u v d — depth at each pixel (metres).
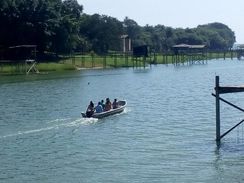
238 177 35.78
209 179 35.50
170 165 39.12
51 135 51.75
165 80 124.88
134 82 119.12
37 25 167.38
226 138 48.09
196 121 58.47
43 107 73.50
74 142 48.25
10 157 42.88
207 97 83.75
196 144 45.88
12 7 165.62
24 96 89.12
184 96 86.25
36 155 43.44
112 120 60.25
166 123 57.59
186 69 176.38
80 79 128.88
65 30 175.00
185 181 35.19
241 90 43.94
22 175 37.50
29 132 53.44
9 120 61.59
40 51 172.50
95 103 78.12
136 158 41.53
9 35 166.75
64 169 38.91
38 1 169.62
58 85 111.19
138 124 57.28
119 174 37.19
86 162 40.75
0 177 37.09
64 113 66.62
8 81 122.94
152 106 73.19
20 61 152.12
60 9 183.75
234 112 64.12
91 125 56.94
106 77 136.25
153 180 35.56
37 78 132.25
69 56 181.50
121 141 48.19
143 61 193.25
